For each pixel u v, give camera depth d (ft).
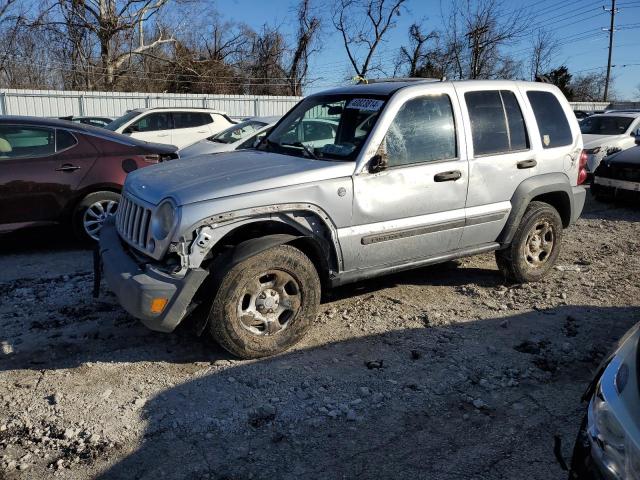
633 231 27.58
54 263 21.07
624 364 7.66
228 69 124.88
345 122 15.87
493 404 12.06
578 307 17.22
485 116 16.99
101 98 81.76
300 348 14.33
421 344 14.61
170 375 12.96
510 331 15.47
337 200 14.06
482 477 9.87
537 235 18.79
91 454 10.26
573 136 19.16
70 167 22.15
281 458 10.27
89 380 12.70
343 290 18.43
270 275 13.52
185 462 10.12
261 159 15.17
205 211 12.50
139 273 12.67
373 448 10.59
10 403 11.74
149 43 118.93
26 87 104.42
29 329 15.16
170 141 47.24
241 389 12.39
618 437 6.95
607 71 149.48
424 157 15.66
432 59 117.91
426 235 15.87
